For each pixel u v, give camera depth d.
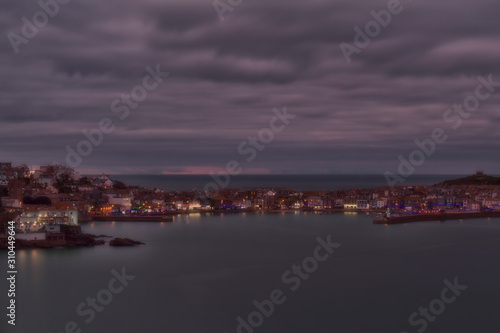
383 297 140.50
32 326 118.44
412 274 165.38
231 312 128.25
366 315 126.44
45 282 150.75
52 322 120.75
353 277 161.12
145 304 133.38
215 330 117.25
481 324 121.31
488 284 153.50
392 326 119.88
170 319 123.06
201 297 139.88
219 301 136.62
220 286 150.25
